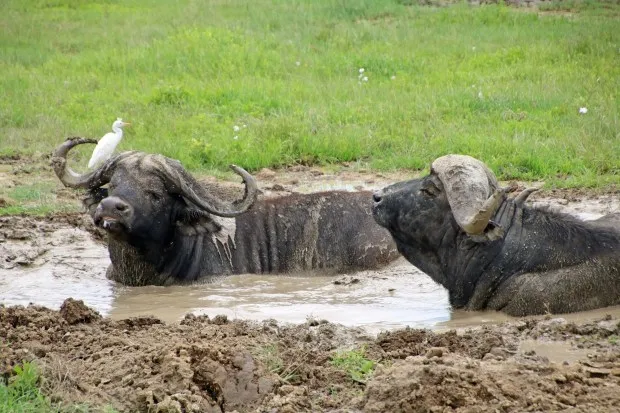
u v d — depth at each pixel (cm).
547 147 5547
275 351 2625
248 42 8669
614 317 3017
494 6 10775
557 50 8188
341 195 4203
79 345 2752
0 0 12162
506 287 3198
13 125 6619
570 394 2273
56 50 9244
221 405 2353
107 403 2320
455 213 3030
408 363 2394
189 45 8569
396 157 5688
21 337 2784
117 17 10988
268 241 4103
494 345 2686
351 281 3809
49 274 3994
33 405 2258
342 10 10619
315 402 2347
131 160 3866
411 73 7856
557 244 3186
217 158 5731
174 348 2538
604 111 6144
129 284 3912
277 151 5800
